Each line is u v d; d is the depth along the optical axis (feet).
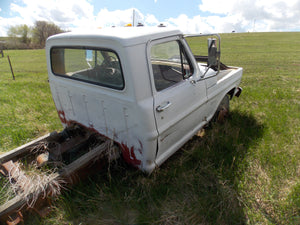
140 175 9.16
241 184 8.89
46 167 8.72
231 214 7.76
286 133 12.41
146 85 7.25
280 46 78.84
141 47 7.02
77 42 8.36
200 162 10.21
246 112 15.15
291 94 19.51
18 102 19.47
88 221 7.62
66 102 10.43
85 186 8.71
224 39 112.06
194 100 9.66
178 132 9.33
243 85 24.29
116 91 7.59
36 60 66.33
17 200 6.55
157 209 7.97
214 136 11.92
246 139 11.91
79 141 9.97
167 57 8.32
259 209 8.04
